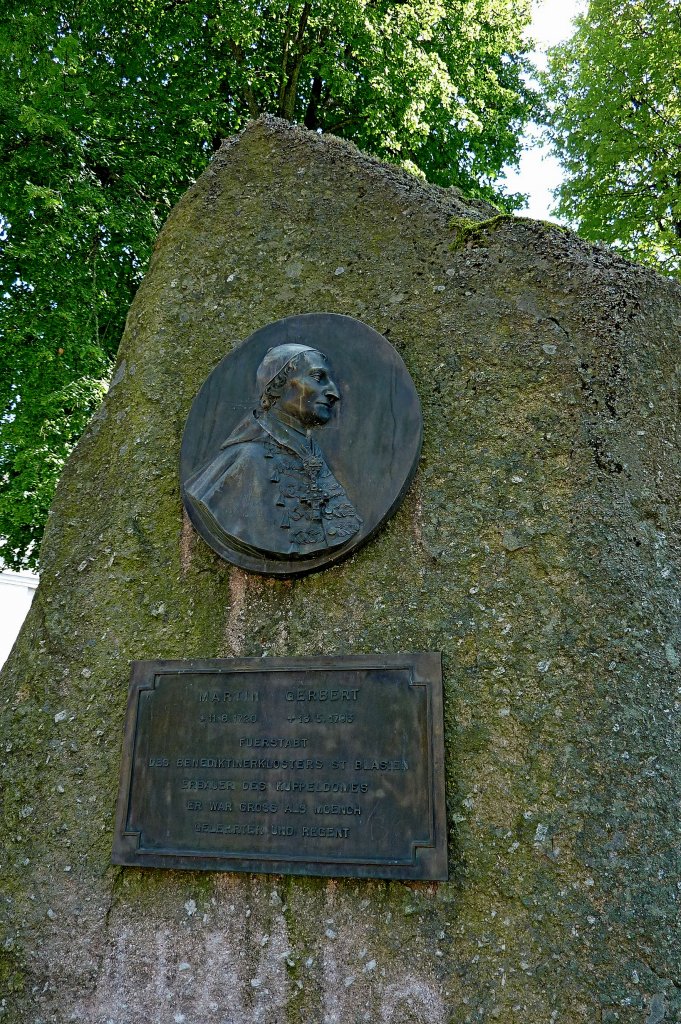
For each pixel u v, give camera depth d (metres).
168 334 3.31
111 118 9.02
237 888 2.56
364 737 2.53
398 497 2.72
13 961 2.68
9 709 2.98
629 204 11.47
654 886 2.28
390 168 3.27
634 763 2.38
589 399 2.71
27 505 7.93
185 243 3.44
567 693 2.46
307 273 3.18
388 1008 2.34
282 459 2.85
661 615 2.55
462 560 2.65
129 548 3.05
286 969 2.45
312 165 3.34
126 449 3.21
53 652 3.00
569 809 2.36
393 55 9.82
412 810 2.43
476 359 2.84
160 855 2.60
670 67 10.99
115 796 2.76
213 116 9.52
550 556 2.59
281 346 2.96
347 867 2.43
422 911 2.38
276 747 2.60
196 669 2.76
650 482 2.68
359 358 2.91
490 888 2.35
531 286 2.88
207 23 9.66
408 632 2.62
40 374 8.18
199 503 2.87
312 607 2.75
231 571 2.89
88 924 2.65
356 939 2.41
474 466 2.73
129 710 2.79
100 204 8.29
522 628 2.54
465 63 10.98
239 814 2.57
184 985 2.53
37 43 8.45
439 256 3.01
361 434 2.82
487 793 2.42
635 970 2.22
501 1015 2.25
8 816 2.85
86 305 8.56
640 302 2.84
